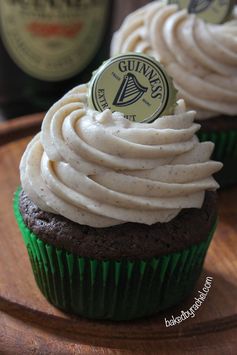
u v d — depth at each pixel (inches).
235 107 12.4
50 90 15.6
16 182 12.6
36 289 10.1
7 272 10.4
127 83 9.5
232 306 9.9
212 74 12.4
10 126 13.7
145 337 9.5
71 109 9.4
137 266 9.1
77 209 8.9
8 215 11.7
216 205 9.9
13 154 13.3
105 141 8.8
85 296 9.4
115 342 9.4
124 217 8.8
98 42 15.3
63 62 15.1
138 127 9.2
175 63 12.4
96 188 8.7
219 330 9.7
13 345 9.2
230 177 13.1
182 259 9.3
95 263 9.0
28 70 15.1
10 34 14.6
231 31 12.8
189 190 9.0
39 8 14.2
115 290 9.3
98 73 9.5
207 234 9.5
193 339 9.5
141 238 8.9
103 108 9.4
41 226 9.2
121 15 18.2
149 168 9.0
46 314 9.6
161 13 12.9
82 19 14.6
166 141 9.1
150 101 9.5
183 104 9.8
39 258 9.5
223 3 13.0
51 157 9.1
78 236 9.0
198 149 9.4
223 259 10.9
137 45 13.1
